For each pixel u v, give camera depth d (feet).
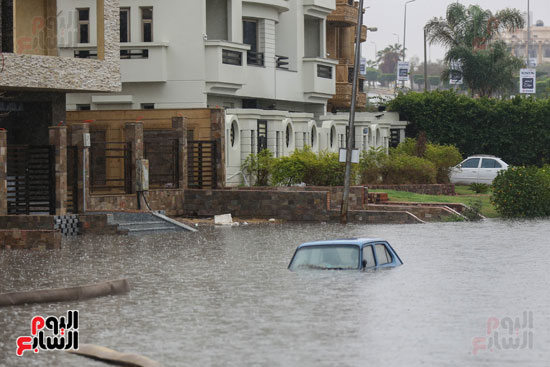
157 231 108.68
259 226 118.52
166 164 137.18
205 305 53.06
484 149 217.56
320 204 126.93
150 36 155.74
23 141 123.24
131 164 122.11
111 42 122.01
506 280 62.44
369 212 124.98
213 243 93.61
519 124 215.10
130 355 39.45
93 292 57.00
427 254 80.23
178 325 46.96
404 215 123.85
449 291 56.90
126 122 133.80
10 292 57.36
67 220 103.60
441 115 215.92
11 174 112.06
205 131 138.82
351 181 151.12
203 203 132.16
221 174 138.41
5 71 110.01
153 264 74.79
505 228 112.78
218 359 39.24
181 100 155.02
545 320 47.34
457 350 40.45
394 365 37.78
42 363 39.58
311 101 186.91
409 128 217.56
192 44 154.40
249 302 53.67
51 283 64.34
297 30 183.62
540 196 137.18
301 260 64.34
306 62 184.96
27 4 121.19
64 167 103.65
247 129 151.64
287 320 47.60
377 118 208.74
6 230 90.22
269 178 151.12
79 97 157.89
